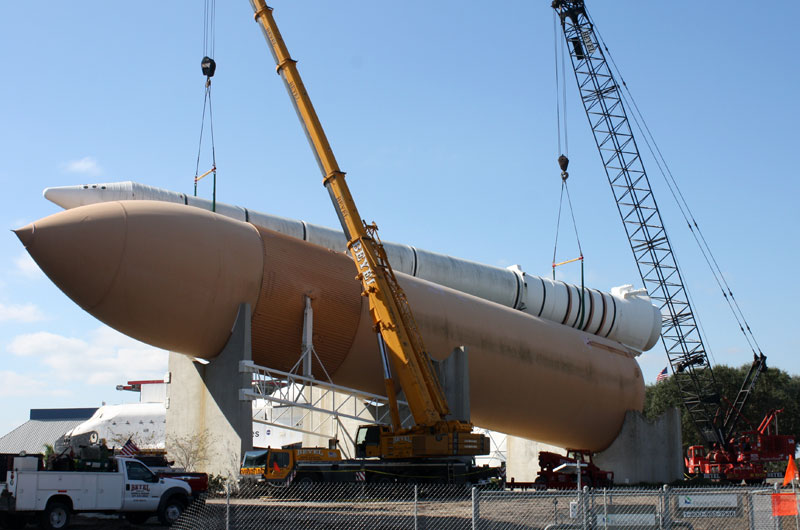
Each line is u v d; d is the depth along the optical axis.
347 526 20.22
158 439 63.91
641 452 49.66
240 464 31.23
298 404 33.56
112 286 29.69
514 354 42.41
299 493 29.77
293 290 33.59
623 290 54.69
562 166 55.44
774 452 56.16
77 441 29.83
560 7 61.62
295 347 34.44
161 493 21.77
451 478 31.52
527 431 46.78
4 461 21.27
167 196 36.78
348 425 44.03
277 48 35.72
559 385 45.19
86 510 20.31
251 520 21.58
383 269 33.97
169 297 30.62
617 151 61.84
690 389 61.84
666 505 16.25
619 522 15.97
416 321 38.00
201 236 31.34
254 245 32.97
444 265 45.47
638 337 54.09
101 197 35.00
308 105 35.16
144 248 29.84
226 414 32.19
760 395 87.44
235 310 32.31
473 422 44.56
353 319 35.62
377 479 31.25
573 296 50.62
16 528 20.25
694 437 86.31
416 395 32.78
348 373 36.78
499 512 24.08
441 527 20.03
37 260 29.22
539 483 43.66
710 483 50.62
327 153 34.59
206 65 38.06
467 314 40.72
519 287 48.34
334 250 37.78
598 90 62.03
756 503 17.50
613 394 48.75
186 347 32.88
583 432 48.66
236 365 32.12
